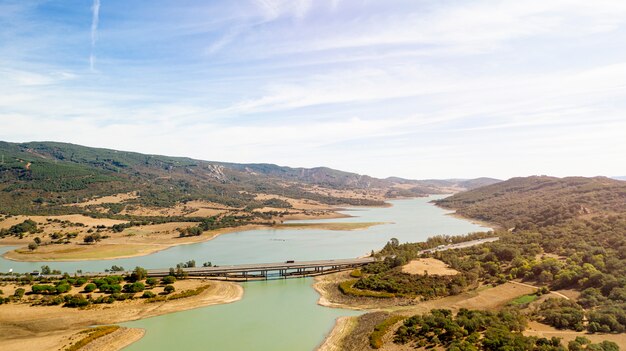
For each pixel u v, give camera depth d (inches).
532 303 4712.1
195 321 4685.0
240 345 3981.3
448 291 5551.2
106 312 4891.7
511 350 3152.1
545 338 3405.5
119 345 3988.7
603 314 3848.4
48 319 4645.7
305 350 3860.7
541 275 5516.7
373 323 4407.0
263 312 5024.6
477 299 5167.3
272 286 6333.7
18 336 4183.1
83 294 5438.0
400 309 4963.1
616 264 5260.8
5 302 5059.1
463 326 3794.3
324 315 4899.1
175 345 3983.8
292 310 5103.3
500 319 3919.8
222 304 5349.4
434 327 3885.3
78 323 4586.6
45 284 5900.6
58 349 3809.1
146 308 5083.7
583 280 4992.6
